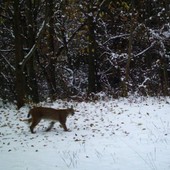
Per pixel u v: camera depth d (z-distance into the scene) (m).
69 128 14.77
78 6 23.91
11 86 26.91
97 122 15.47
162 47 26.28
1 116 17.34
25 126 15.44
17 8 19.52
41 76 28.58
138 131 13.73
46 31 24.09
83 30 24.89
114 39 28.06
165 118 15.59
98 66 27.61
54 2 24.66
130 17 25.69
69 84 27.59
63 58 28.83
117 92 23.27
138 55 27.02
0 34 27.08
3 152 11.90
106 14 25.36
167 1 25.17
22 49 22.28
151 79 26.36
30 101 19.64
